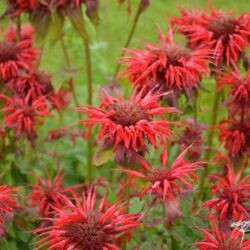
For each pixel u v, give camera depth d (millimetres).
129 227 3219
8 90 4602
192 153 4246
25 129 4453
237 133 4070
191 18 4551
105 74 7027
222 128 4145
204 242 3314
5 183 4762
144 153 3404
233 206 3510
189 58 3893
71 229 3223
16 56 4680
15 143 4715
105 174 5504
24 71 4719
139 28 9891
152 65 3773
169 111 3484
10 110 4453
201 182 4508
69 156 5973
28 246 4188
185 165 3402
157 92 3699
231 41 4188
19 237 4188
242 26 4250
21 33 5438
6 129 4531
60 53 8109
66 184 5770
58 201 3961
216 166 4672
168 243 4047
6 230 3621
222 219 3527
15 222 4191
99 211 3312
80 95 6746
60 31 4844
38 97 4629
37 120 4469
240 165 4145
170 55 3842
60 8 4762
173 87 3838
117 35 9695
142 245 3748
